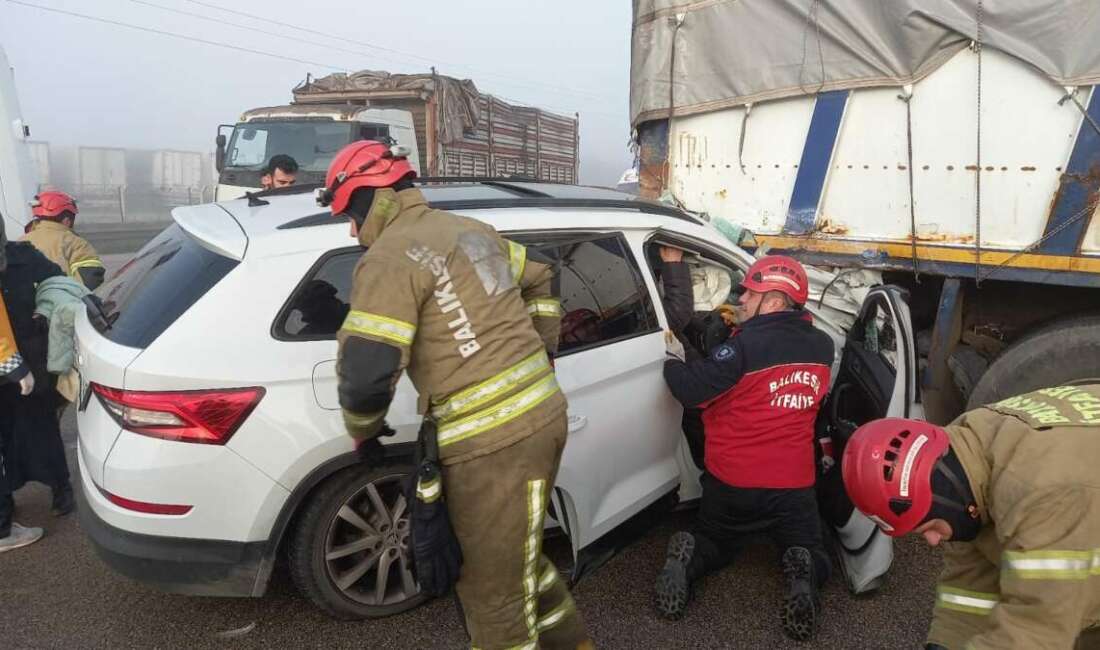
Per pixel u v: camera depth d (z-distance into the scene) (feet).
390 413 8.36
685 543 9.66
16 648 8.78
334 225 8.72
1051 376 11.98
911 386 9.67
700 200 15.62
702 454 11.35
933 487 4.84
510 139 47.29
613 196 11.46
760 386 9.35
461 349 6.49
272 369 7.92
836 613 9.71
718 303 12.32
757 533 9.82
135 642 8.93
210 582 8.00
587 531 9.68
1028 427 4.71
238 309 7.96
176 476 7.65
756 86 14.46
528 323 6.94
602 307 9.98
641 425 10.23
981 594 5.40
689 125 15.62
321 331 8.25
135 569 7.87
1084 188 11.48
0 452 10.89
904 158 13.09
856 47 13.23
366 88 38.42
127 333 8.16
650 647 8.95
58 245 15.21
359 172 6.80
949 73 12.49
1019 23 11.68
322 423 8.11
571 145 57.06
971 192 12.47
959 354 13.50
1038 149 11.82
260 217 9.18
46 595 9.89
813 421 9.78
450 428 6.55
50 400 11.82
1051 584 4.32
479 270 6.69
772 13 14.14
